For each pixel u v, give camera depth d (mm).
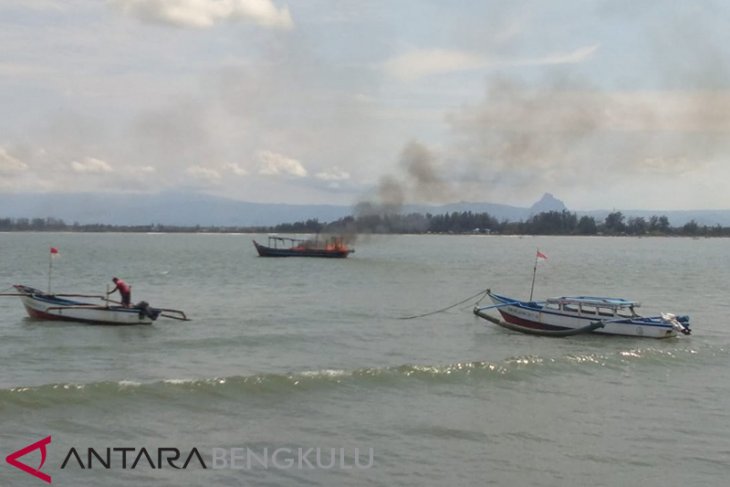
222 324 51281
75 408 27328
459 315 58344
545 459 23438
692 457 23891
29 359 37906
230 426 25922
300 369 35969
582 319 46625
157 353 39875
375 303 67812
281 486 20922
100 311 48281
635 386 33000
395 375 32844
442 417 27469
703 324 56375
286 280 95438
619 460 23500
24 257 146625
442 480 21641
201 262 135750
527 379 33719
